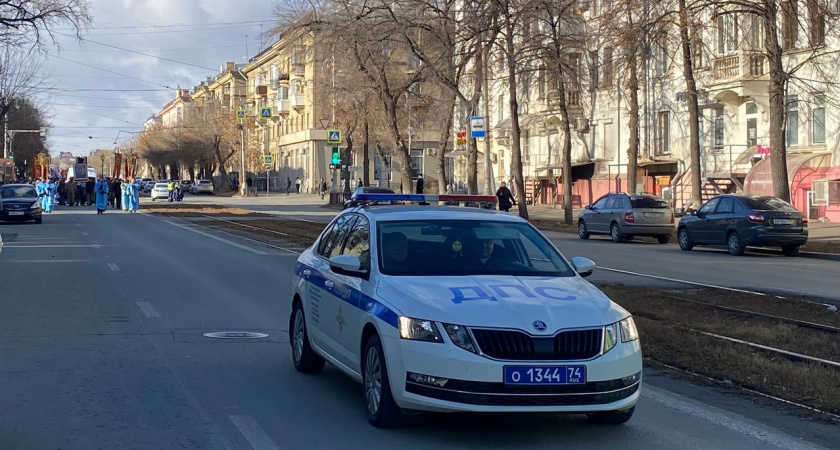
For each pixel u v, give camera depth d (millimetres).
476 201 9008
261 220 39594
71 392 7652
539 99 47250
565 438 6418
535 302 6176
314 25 32781
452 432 6504
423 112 43906
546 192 54875
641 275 18281
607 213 29828
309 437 6348
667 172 43344
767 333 11055
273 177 100000
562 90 36375
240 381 8188
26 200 35688
